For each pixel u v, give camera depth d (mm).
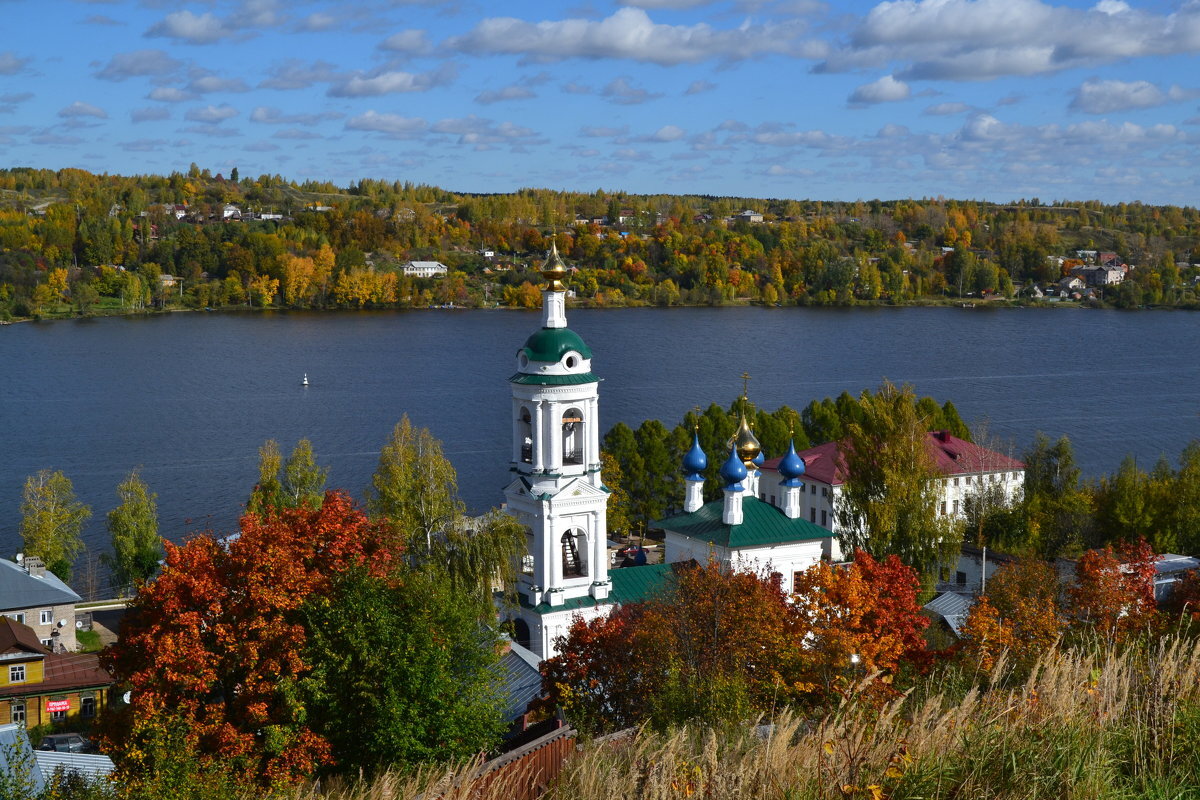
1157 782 20062
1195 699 22359
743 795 20578
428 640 50781
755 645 57344
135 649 53219
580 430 74438
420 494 76812
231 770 47281
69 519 127125
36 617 101125
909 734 21625
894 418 99500
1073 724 21125
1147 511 118375
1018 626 68500
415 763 48188
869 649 60812
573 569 75500
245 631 51625
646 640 55344
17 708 84750
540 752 30625
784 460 86562
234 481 181125
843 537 102688
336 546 55688
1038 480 133000
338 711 50250
